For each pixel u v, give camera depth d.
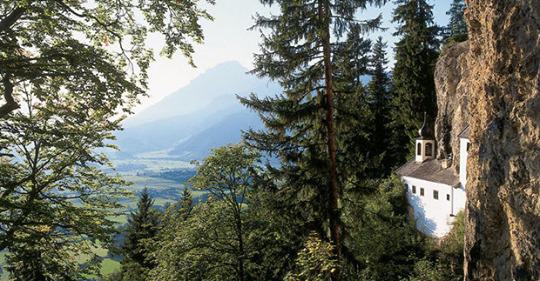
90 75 10.16
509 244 10.45
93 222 13.60
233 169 20.94
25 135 12.04
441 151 38.94
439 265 23.94
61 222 12.98
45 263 12.78
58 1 10.24
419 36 47.44
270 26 14.46
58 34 11.34
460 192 32.38
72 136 12.77
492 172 11.00
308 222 15.18
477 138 12.09
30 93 12.78
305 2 14.19
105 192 15.39
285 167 15.17
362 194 15.17
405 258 21.19
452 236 30.61
